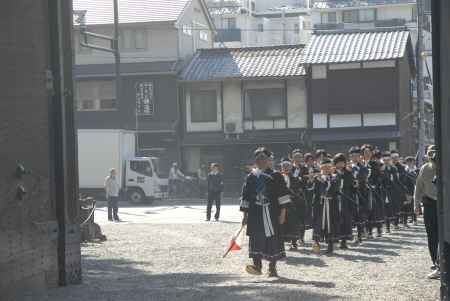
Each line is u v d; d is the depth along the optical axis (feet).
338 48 153.48
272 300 35.88
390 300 35.42
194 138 161.38
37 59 39.96
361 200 64.54
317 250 57.93
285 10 324.19
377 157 69.67
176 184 150.82
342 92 151.84
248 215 44.37
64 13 42.98
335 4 272.31
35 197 39.40
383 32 157.38
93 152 137.39
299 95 156.25
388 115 149.79
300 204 61.41
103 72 164.55
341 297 36.37
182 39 171.01
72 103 43.29
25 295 37.58
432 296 36.42
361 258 53.31
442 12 29.43
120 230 82.79
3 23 37.04
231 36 295.48
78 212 43.91
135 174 136.67
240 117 159.43
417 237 68.69
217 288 40.37
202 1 184.65
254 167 46.65
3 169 36.11
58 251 41.78
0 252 35.29
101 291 39.81
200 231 79.71
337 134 152.46
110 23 166.91
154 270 49.90
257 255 44.09
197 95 161.89
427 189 42.80
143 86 163.22
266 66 158.51
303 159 63.72
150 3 172.24
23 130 38.37
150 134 163.43
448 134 29.40
